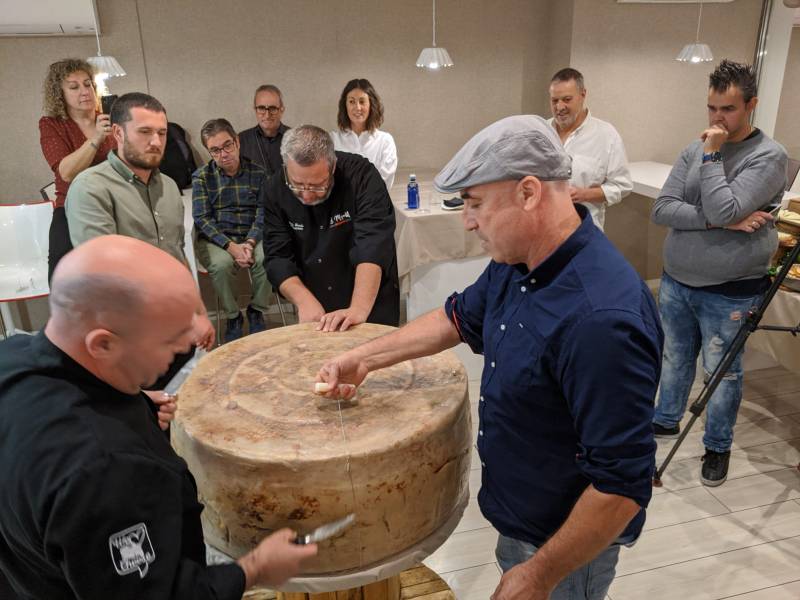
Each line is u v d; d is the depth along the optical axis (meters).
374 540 1.26
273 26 4.39
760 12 4.78
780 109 4.99
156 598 0.89
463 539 2.42
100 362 0.93
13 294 3.30
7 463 0.88
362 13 4.50
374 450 1.19
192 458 1.28
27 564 0.96
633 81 4.74
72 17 3.97
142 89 4.30
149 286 0.89
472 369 3.65
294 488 1.19
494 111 4.97
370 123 4.27
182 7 4.21
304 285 2.30
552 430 1.22
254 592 1.86
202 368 1.55
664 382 2.91
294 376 1.50
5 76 4.03
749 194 2.29
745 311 2.49
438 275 3.71
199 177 3.91
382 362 1.48
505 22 4.77
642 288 1.12
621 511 1.10
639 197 4.94
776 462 2.80
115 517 0.85
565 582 1.36
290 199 2.17
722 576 2.21
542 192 1.11
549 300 1.14
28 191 4.29
